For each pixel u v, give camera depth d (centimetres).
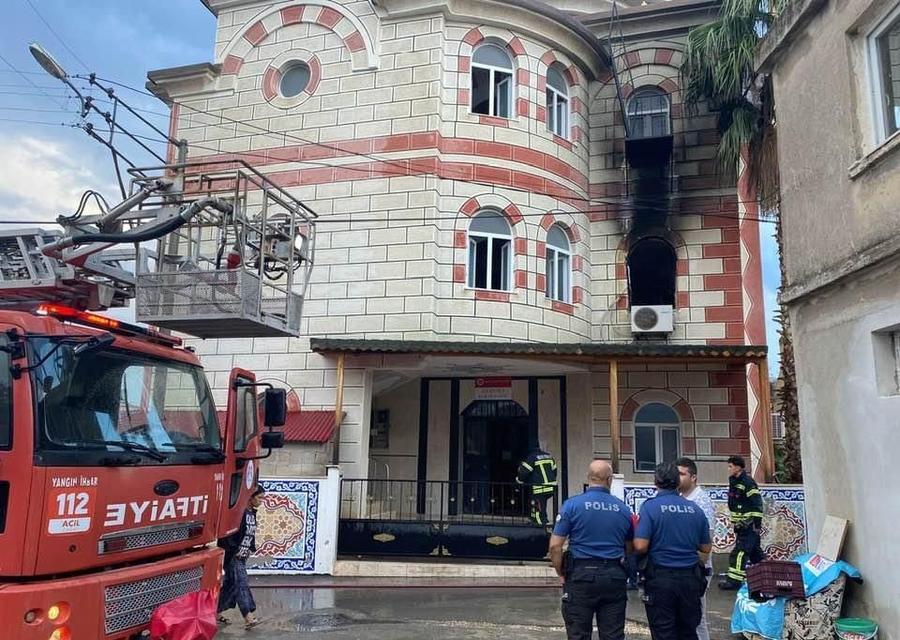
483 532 1166
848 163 702
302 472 1300
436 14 1520
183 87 1664
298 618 873
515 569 1114
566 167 1588
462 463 1565
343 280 1456
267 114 1589
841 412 704
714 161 1627
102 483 512
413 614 894
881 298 646
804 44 795
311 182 1521
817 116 763
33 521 465
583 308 1584
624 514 600
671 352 1226
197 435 647
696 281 1594
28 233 746
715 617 862
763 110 1420
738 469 989
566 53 1636
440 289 1423
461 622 854
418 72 1505
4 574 455
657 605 584
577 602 580
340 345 1255
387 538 1178
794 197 805
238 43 1653
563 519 599
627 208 1655
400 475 1559
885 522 630
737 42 1411
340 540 1185
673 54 1708
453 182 1464
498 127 1507
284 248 819
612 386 1226
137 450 555
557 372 1509
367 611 909
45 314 536
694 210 1623
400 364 1356
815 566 690
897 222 625
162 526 567
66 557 480
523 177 1506
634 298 1627
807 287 752
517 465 1544
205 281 715
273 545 1131
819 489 742
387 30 1548
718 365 1524
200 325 738
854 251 686
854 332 686
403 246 1438
